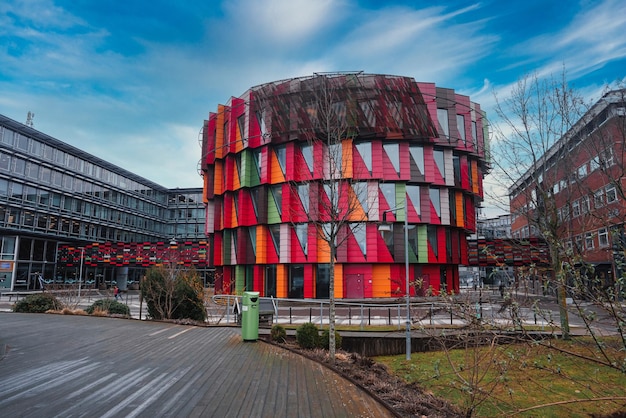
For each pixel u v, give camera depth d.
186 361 8.45
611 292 4.41
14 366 7.88
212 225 40.25
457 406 6.68
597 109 11.90
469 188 36.28
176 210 78.25
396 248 31.80
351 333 13.45
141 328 13.34
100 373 7.37
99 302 18.64
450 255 34.94
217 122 39.50
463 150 35.62
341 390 6.57
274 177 33.78
